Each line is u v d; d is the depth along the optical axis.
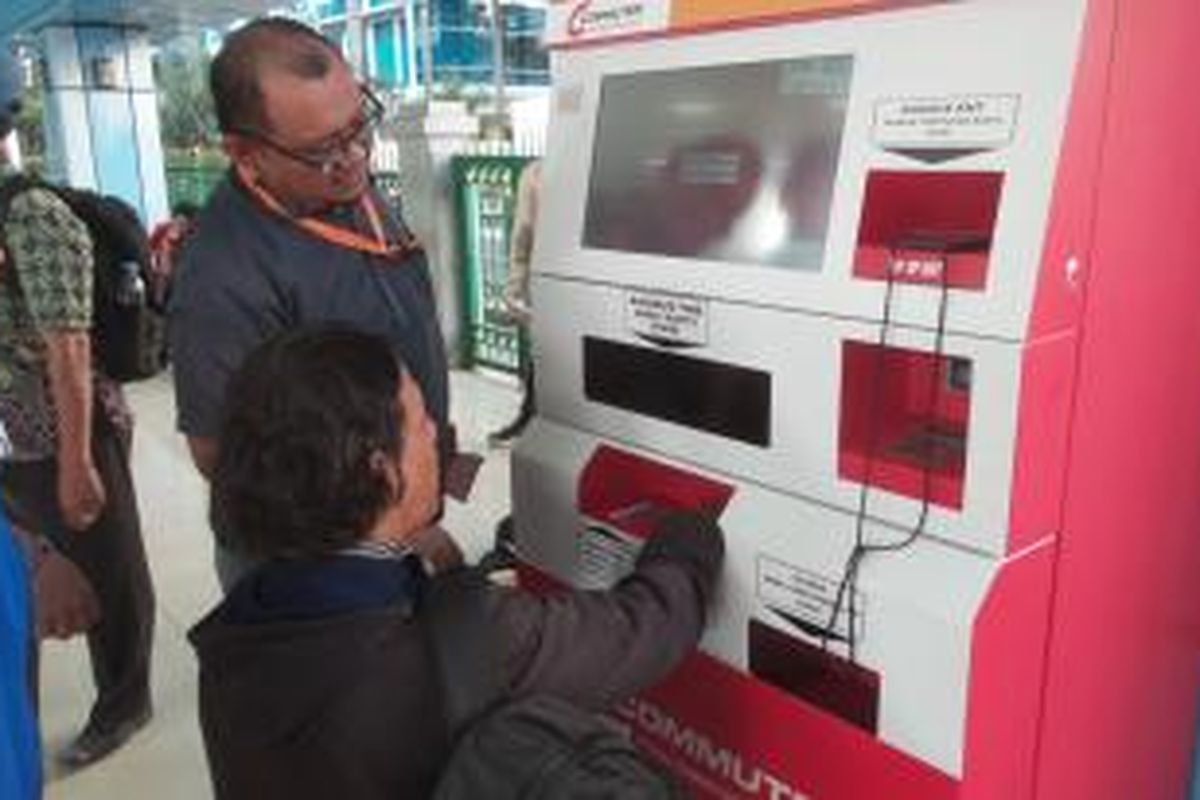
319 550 0.98
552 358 1.48
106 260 2.37
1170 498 1.16
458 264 6.32
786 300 1.14
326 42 1.36
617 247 1.35
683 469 1.31
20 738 1.01
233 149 1.38
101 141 11.19
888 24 1.04
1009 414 0.97
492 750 0.94
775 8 1.13
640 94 1.32
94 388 2.43
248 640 0.97
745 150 1.20
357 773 0.93
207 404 1.39
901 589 1.07
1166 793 1.29
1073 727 1.13
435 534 1.45
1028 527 1.01
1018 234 0.94
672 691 1.36
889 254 1.04
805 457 1.16
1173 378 1.12
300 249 1.41
